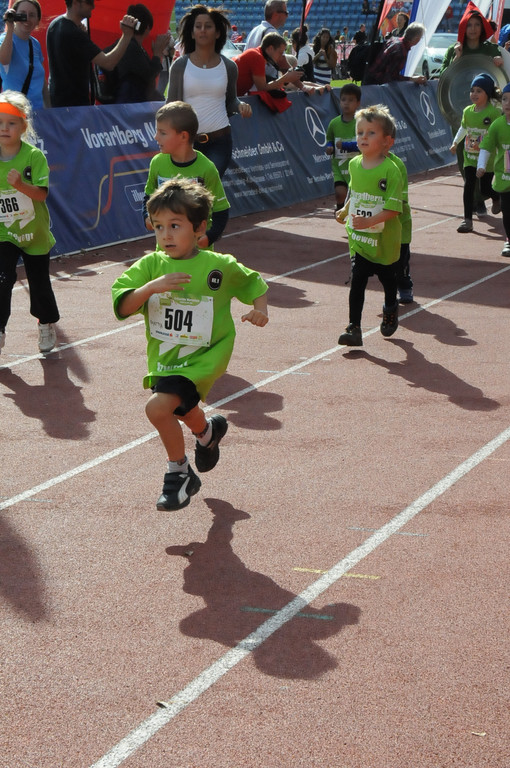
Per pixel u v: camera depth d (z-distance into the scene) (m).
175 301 5.35
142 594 4.80
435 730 3.73
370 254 8.86
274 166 17.69
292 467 6.39
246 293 5.46
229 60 12.48
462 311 10.70
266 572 5.01
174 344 5.39
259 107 17.33
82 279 11.99
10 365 8.64
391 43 22.47
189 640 4.38
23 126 8.20
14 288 11.48
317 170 19.02
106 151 13.93
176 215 5.20
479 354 9.02
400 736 3.70
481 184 15.81
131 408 7.54
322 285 11.95
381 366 8.65
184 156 8.26
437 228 16.12
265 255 13.74
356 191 8.82
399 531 5.46
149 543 5.34
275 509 5.76
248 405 7.62
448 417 7.34
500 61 16.86
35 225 8.44
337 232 15.54
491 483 6.12
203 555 5.20
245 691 3.99
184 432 7.03
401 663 4.18
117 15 17.22
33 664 4.19
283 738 3.69
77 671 4.14
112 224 13.98
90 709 3.88
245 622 4.53
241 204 16.72
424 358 8.90
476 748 3.63
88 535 5.43
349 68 26.33
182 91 12.34
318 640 4.37
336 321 10.21
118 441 6.85
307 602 4.71
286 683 4.04
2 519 5.63
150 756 3.59
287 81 16.95
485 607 4.65
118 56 14.20
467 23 16.77
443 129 24.69
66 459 6.52
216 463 6.11
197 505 5.82
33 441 6.84
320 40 25.14
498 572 4.99
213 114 12.39
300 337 9.59
